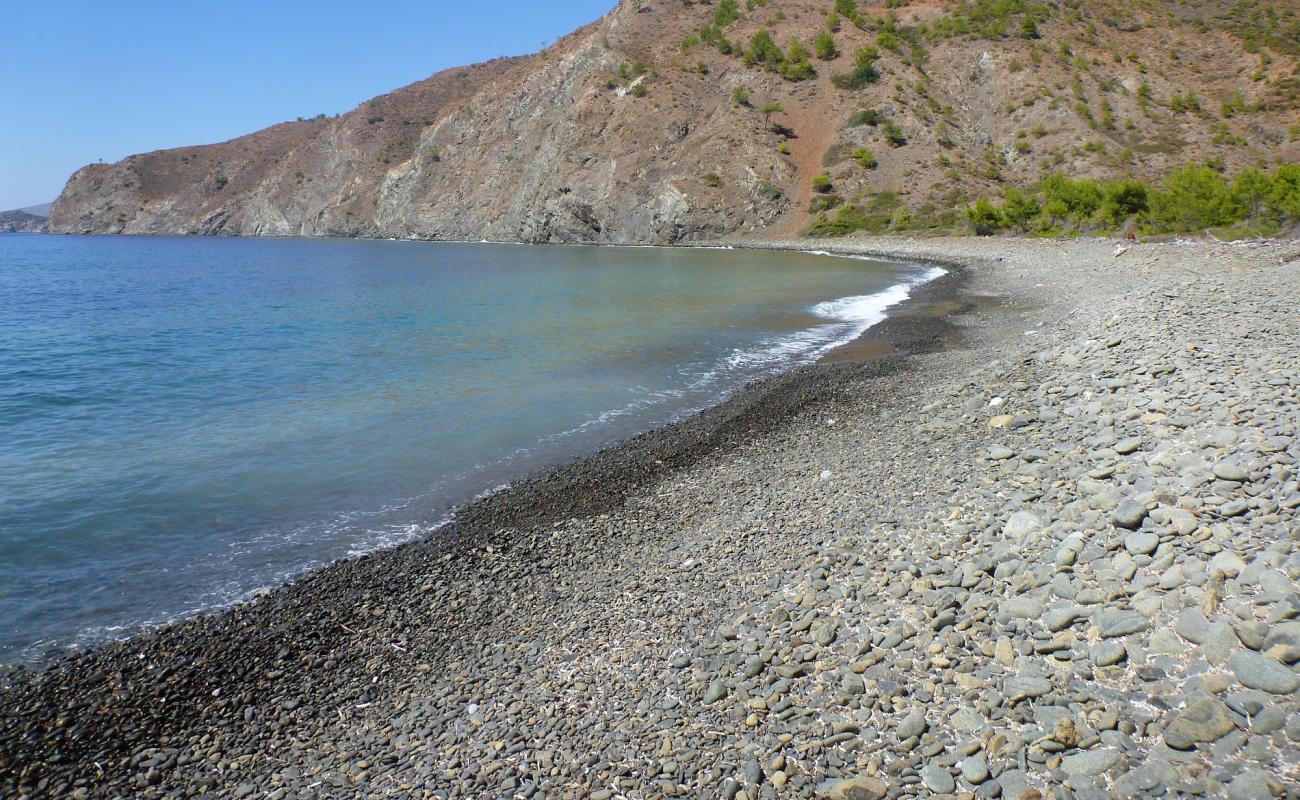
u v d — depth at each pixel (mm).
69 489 13000
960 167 87938
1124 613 5637
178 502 12555
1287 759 4168
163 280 56781
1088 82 96125
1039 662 5523
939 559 7395
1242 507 6340
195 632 8711
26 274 64562
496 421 17016
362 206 149750
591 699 6672
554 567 9984
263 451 15047
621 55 115938
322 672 7887
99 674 7922
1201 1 113812
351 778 6141
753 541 9414
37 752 6770
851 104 99188
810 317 31641
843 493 10422
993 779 4711
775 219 91500
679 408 17938
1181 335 13234
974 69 102625
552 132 112125
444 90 177875
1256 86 92312
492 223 121000
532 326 30047
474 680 7438
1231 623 5113
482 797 5625
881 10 120188
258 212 170125
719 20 119688
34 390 19734
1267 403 8516
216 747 6789
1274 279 18281
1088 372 12656
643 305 36344
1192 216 49219
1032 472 8859
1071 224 60562
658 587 8727
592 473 13656
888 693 5723
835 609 7039
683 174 97125
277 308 37156
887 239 72625
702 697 6309
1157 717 4738
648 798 5293
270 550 10891
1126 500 7047
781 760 5328
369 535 11359
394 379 21016
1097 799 4348
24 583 9852
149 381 20828
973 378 15352
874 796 4840
